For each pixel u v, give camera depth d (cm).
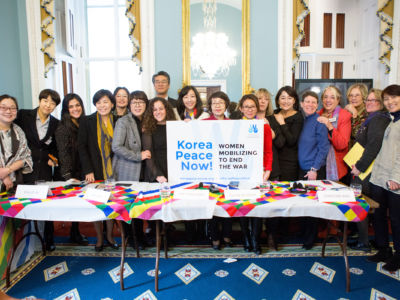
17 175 230
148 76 391
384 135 220
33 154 253
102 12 447
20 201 192
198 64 391
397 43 378
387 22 378
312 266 227
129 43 447
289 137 265
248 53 387
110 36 451
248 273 217
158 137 251
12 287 202
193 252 254
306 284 202
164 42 388
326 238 239
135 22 382
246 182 219
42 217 188
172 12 384
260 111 275
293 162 274
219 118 246
